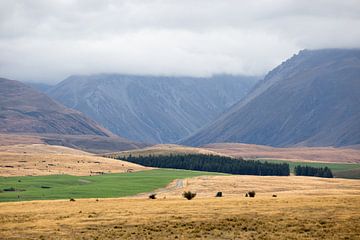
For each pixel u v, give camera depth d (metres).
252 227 63.28
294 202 87.25
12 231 65.69
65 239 59.50
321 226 62.50
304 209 76.81
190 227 64.50
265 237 57.19
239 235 59.06
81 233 63.25
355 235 57.09
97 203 99.62
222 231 61.72
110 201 105.00
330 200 89.31
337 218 67.62
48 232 64.44
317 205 81.06
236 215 72.69
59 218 76.06
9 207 95.81
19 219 76.12
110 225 68.19
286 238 56.38
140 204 93.69
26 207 94.62
